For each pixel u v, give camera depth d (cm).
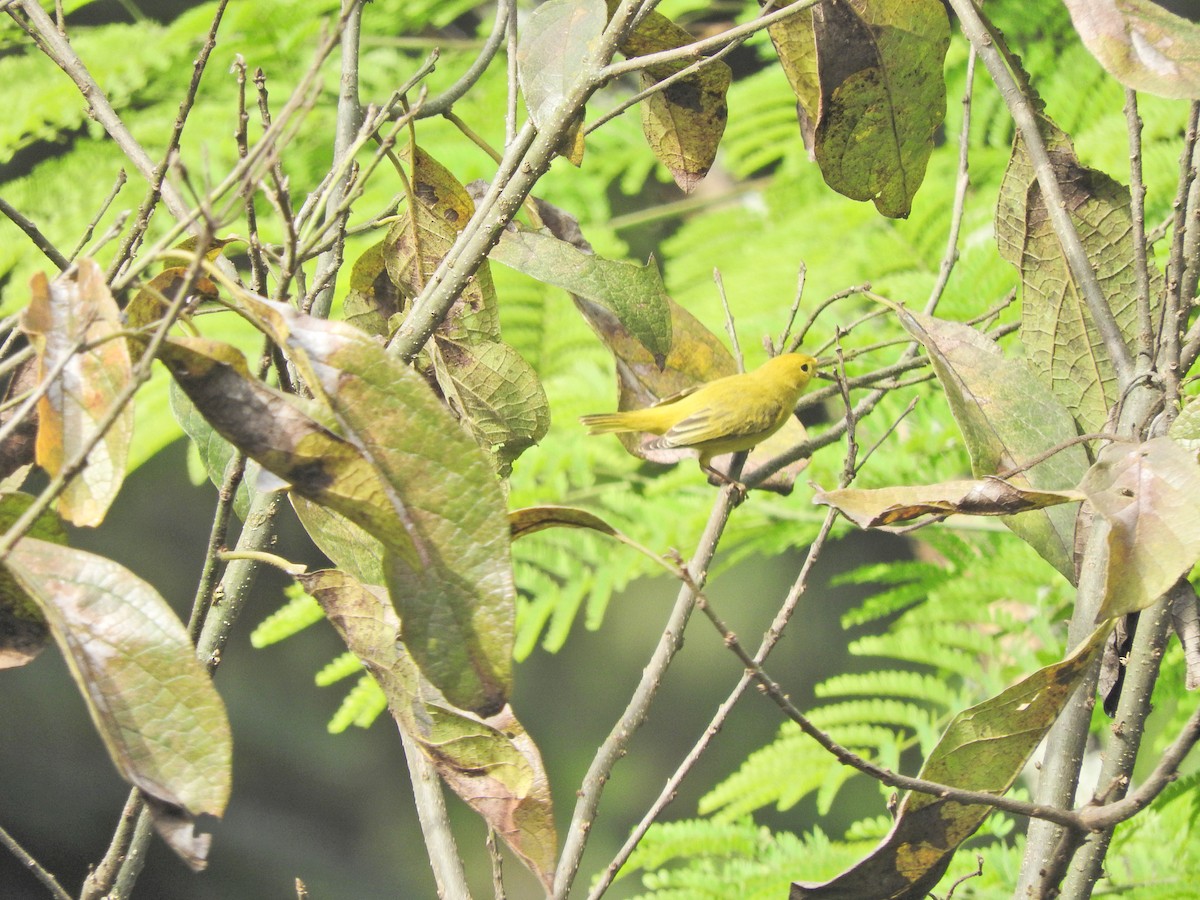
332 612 356
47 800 1498
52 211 880
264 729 1595
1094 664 381
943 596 780
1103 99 891
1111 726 362
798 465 606
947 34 491
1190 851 641
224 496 368
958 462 781
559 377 911
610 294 439
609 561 837
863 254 886
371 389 302
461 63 1006
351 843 1602
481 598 305
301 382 402
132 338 308
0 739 1496
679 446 562
